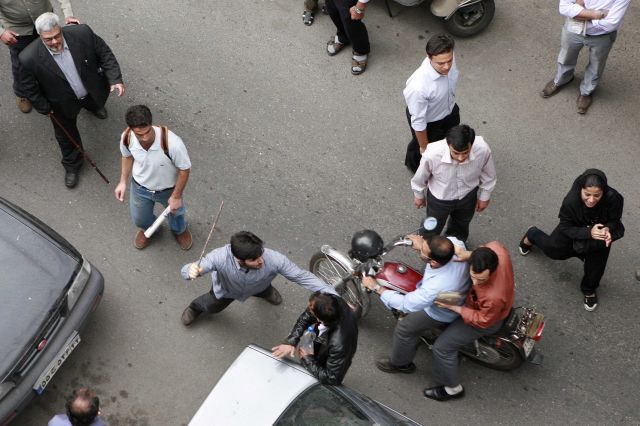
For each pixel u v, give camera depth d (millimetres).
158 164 7309
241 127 9664
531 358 7441
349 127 9648
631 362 7918
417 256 8688
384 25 10531
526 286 8445
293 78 10086
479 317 6555
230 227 8922
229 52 10312
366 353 8039
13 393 7047
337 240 8805
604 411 7645
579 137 9477
